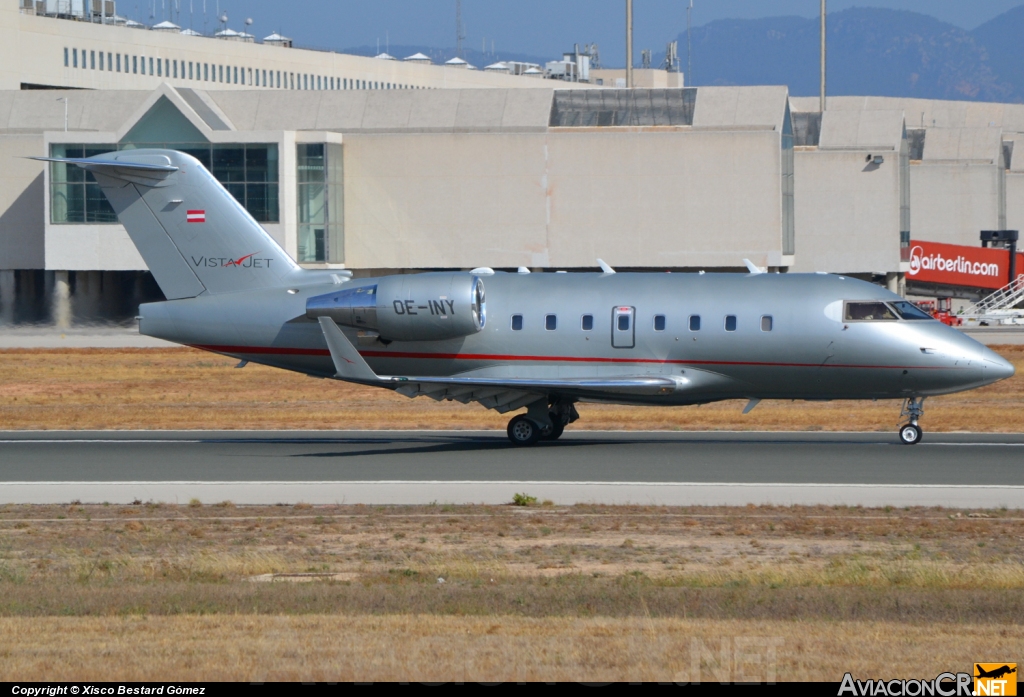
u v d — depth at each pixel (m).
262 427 131.25
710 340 108.88
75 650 43.50
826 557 64.69
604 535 71.00
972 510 77.88
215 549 68.06
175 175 118.50
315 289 116.62
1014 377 178.62
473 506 80.38
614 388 107.44
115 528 74.31
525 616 49.78
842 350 107.31
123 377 189.38
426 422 134.88
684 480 90.75
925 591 55.16
